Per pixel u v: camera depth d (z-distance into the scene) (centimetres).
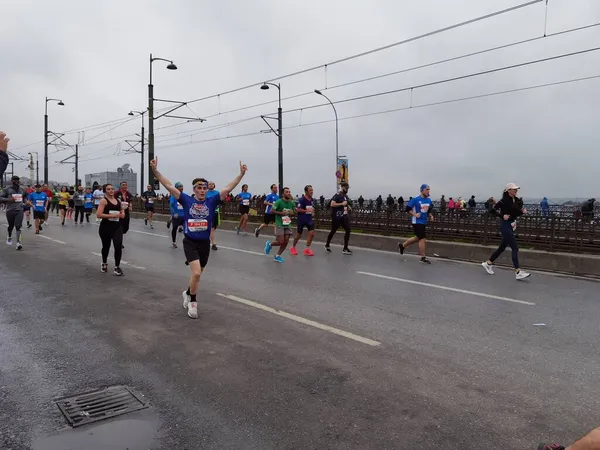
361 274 919
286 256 1170
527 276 891
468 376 414
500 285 832
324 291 755
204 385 391
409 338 518
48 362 439
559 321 597
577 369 434
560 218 1061
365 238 1413
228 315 604
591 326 577
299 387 388
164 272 912
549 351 483
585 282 875
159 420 333
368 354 466
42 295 702
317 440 308
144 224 2233
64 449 296
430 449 298
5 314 598
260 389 384
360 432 318
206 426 326
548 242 1084
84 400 363
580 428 326
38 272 881
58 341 497
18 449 295
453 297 726
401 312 628
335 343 498
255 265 1013
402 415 342
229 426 326
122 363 437
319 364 438
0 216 2588
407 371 424
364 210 1520
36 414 341
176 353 464
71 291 730
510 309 655
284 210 1052
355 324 569
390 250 1343
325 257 1168
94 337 511
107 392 377
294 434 316
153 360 445
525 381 405
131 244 1370
